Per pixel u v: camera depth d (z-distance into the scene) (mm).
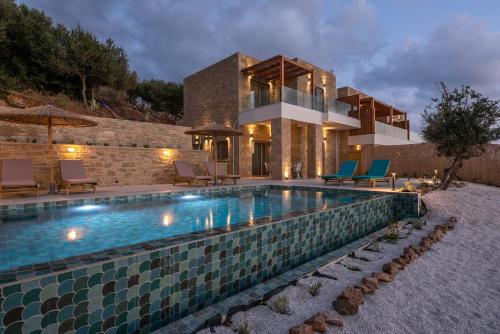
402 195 6227
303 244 3613
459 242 4164
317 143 14805
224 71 15297
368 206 5254
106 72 16312
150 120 20750
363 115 18000
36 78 15023
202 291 2459
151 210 5812
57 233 3914
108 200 6641
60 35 15539
